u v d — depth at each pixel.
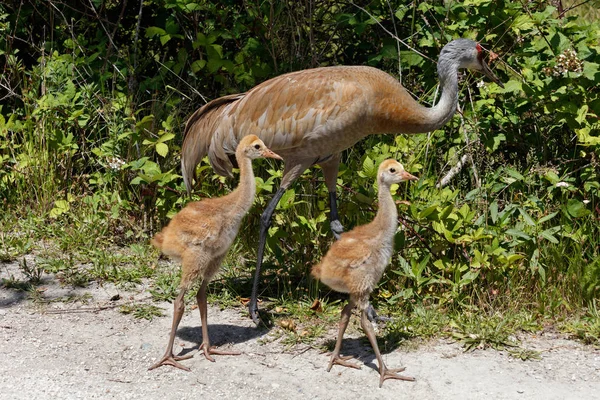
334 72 7.69
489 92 9.13
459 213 7.92
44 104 9.95
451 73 7.89
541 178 8.64
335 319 7.64
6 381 6.47
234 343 7.22
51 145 9.80
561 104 8.74
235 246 9.09
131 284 8.39
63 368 6.71
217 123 8.13
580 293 7.82
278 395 6.33
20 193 10.01
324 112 7.52
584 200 8.34
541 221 7.83
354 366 6.75
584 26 9.30
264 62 10.17
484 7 9.42
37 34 11.38
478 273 7.72
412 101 7.73
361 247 6.52
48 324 7.51
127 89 10.44
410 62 9.69
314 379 6.57
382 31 10.41
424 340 7.20
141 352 7.03
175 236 6.77
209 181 9.38
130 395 6.31
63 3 10.74
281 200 8.10
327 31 10.47
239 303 8.03
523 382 6.48
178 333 7.41
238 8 10.40
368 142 9.51
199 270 6.79
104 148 9.68
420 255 8.18
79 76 10.62
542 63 8.98
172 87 10.36
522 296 7.89
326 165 8.05
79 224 9.48
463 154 9.45
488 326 7.31
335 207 8.14
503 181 8.74
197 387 6.45
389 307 7.88
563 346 7.13
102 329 7.45
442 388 6.40
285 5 9.84
